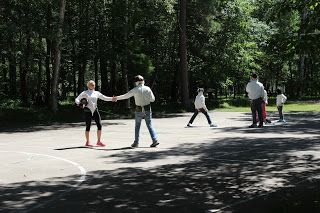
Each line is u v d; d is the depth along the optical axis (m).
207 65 45.50
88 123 14.24
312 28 6.32
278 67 59.12
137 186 8.16
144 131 19.91
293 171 9.45
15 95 43.75
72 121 28.14
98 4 36.44
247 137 15.98
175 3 39.50
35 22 30.33
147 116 13.79
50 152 12.98
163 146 13.98
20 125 25.16
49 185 8.34
